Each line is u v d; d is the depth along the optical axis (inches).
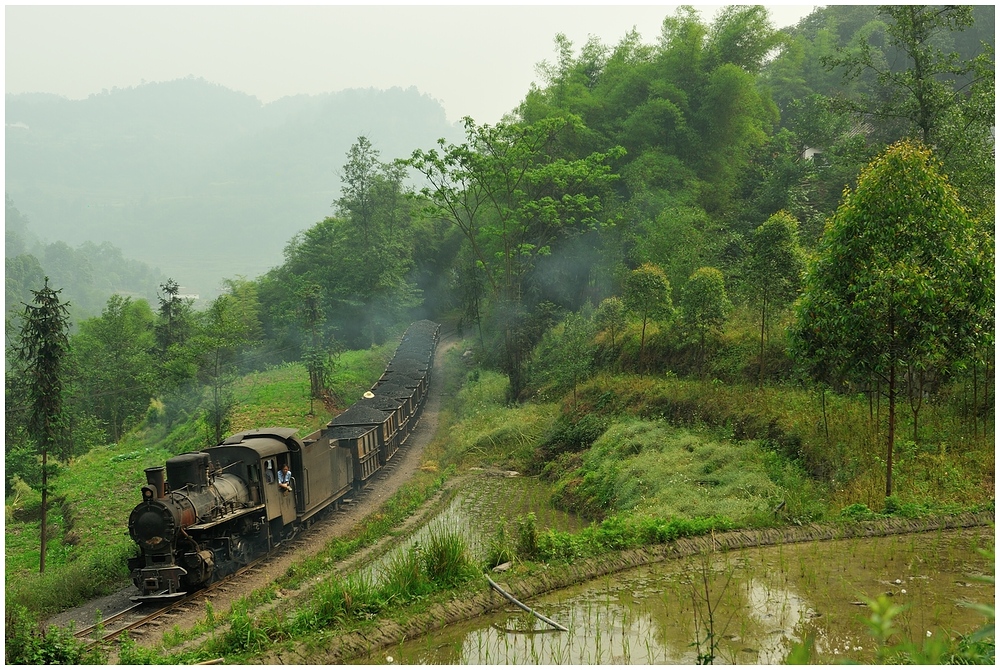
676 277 1175.0
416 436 1293.1
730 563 483.8
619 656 354.9
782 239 838.5
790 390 798.5
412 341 1884.8
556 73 1818.4
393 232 2374.5
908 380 653.9
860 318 541.3
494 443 1049.5
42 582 642.2
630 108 1641.2
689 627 382.6
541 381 1245.1
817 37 2218.3
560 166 1380.4
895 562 463.2
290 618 440.8
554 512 757.3
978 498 561.6
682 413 869.8
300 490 785.6
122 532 879.7
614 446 847.7
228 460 709.9
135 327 2098.9
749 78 1505.9
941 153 883.4
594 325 1219.2
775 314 896.3
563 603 437.7
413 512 786.2
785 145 1565.0
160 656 405.7
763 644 355.9
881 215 537.0
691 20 1609.3
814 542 515.5
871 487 589.3
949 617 372.2
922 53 915.4
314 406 1419.8
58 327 770.2
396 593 443.5
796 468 667.4
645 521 560.1
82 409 1695.4
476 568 482.3
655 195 1424.7
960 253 526.6
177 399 1491.1
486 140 1362.0
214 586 608.4
